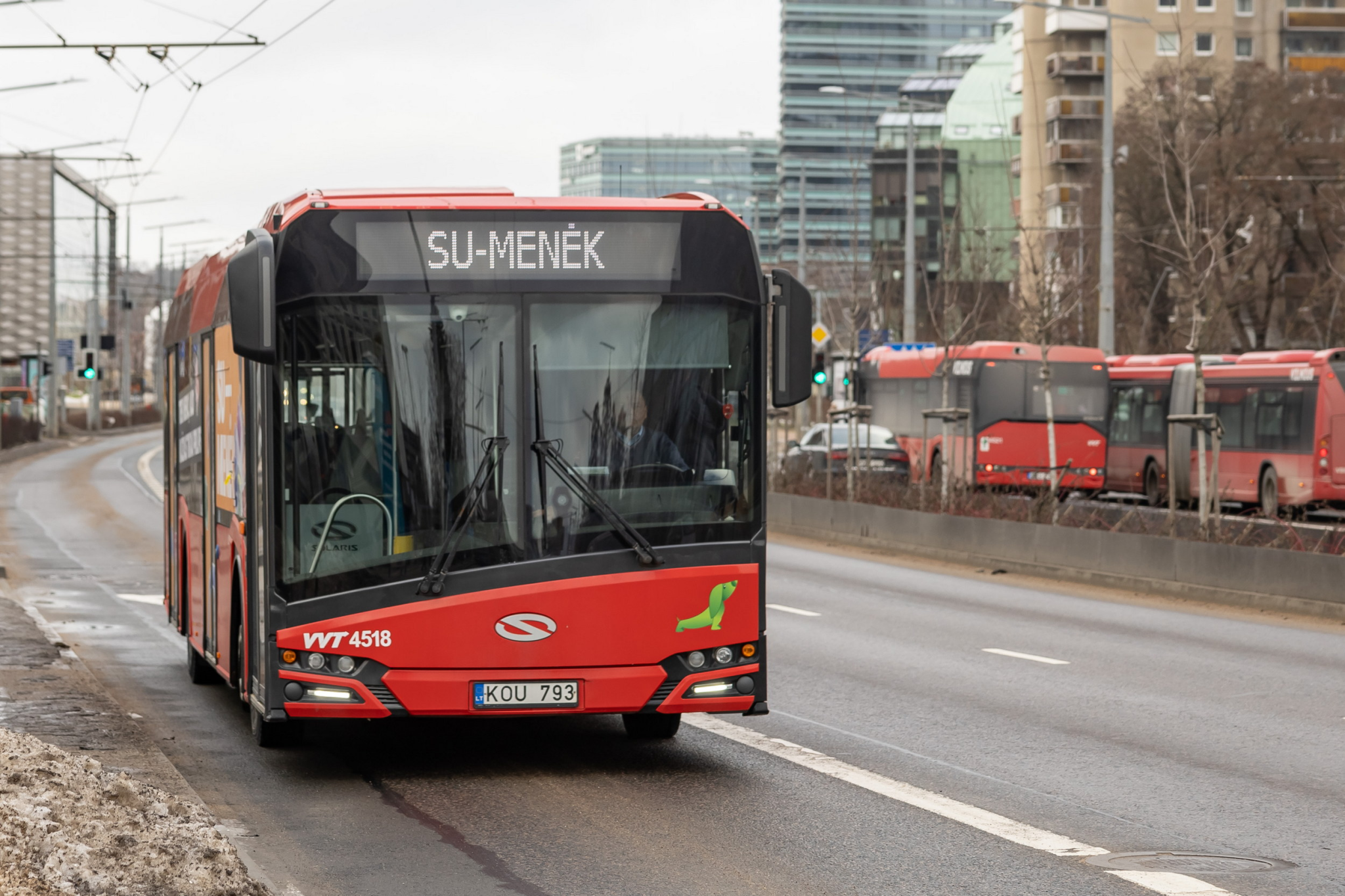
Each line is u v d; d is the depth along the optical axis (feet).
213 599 52.21
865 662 68.44
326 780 43.21
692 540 42.27
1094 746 48.55
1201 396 113.50
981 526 122.31
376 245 42.06
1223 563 96.12
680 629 42.01
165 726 51.78
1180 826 37.99
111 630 80.38
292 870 33.65
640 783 42.70
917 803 40.22
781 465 183.11
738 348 43.14
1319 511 157.48
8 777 33.12
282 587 41.39
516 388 42.06
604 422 42.24
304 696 41.27
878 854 35.01
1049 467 138.00
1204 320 117.70
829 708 55.72
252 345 40.19
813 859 34.63
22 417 341.41
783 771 44.34
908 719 53.42
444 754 47.01
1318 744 49.26
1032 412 184.44
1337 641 77.77
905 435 206.28
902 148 538.47
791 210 636.07
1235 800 40.98
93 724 47.11
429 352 41.96
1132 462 195.11
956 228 203.51
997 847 35.70
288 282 41.75
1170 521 110.73
